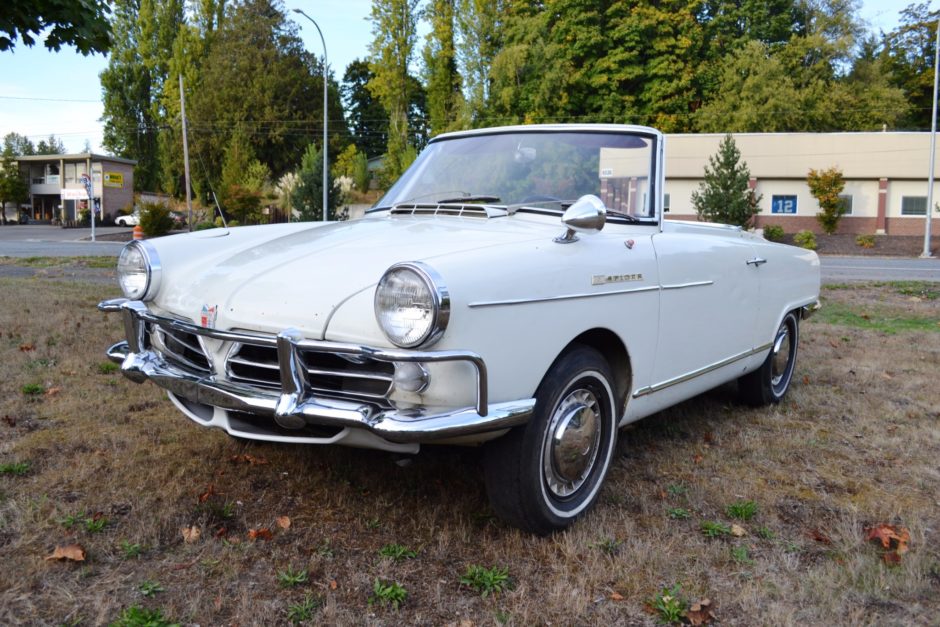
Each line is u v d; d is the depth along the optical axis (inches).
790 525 118.0
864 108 1694.1
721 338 152.6
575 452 110.1
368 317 93.4
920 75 1998.0
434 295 85.7
